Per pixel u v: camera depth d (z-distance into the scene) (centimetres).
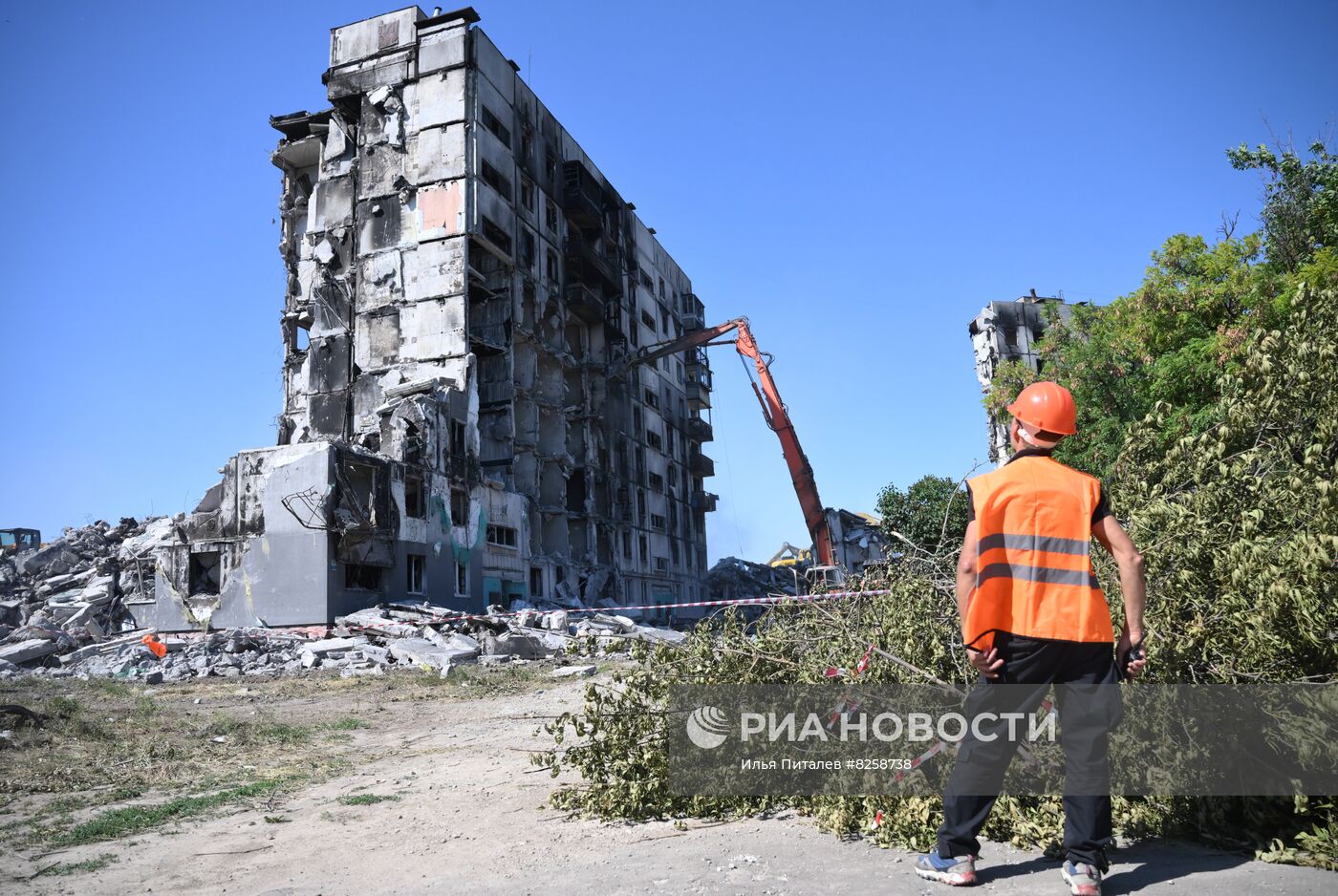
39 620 3070
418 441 3266
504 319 4100
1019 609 312
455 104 3956
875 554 3925
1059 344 2533
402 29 4119
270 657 2141
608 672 1681
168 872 448
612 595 4716
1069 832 303
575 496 4625
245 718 1147
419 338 3803
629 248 5588
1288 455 411
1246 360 425
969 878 321
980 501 325
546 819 516
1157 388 1817
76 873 452
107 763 783
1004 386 2545
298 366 4266
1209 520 395
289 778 712
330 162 4153
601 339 5012
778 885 340
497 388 4084
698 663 525
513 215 4241
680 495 5944
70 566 3628
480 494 3597
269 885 412
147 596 3127
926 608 474
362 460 2925
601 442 4897
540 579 4094
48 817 588
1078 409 2114
